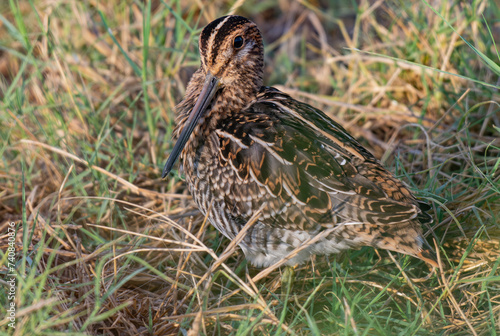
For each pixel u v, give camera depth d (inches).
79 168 415.2
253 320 289.9
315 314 315.9
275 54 571.8
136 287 340.5
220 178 327.6
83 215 384.8
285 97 358.0
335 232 308.2
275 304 324.2
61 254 335.6
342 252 353.7
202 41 343.6
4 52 547.2
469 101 429.1
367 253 356.8
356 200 301.0
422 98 442.3
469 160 380.5
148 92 468.8
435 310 313.1
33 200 378.6
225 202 329.1
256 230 325.1
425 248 304.3
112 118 459.2
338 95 489.4
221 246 369.4
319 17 589.0
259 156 315.0
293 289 342.0
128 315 307.4
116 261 327.0
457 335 297.0
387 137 452.1
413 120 445.4
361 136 450.0
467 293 316.2
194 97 359.9
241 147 319.9
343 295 322.0
